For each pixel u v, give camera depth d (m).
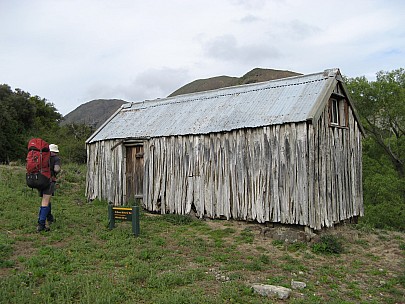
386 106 24.31
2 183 14.37
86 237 8.95
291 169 10.22
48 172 9.20
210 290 6.14
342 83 11.81
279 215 10.33
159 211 13.00
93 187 14.97
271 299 5.89
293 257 8.55
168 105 15.00
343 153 12.05
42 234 8.87
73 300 5.48
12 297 5.38
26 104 39.44
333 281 7.17
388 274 7.95
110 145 14.49
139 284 6.24
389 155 26.20
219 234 10.17
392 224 20.67
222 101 13.21
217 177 11.68
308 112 10.22
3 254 7.34
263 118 10.98
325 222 10.46
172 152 12.77
